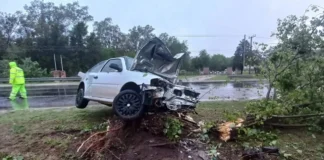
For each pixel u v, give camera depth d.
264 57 7.91
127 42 59.47
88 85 6.82
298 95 6.41
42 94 13.38
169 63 6.13
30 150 4.87
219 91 14.53
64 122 6.23
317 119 6.28
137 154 4.71
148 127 5.34
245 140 5.30
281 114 6.09
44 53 47.41
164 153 4.72
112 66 5.96
